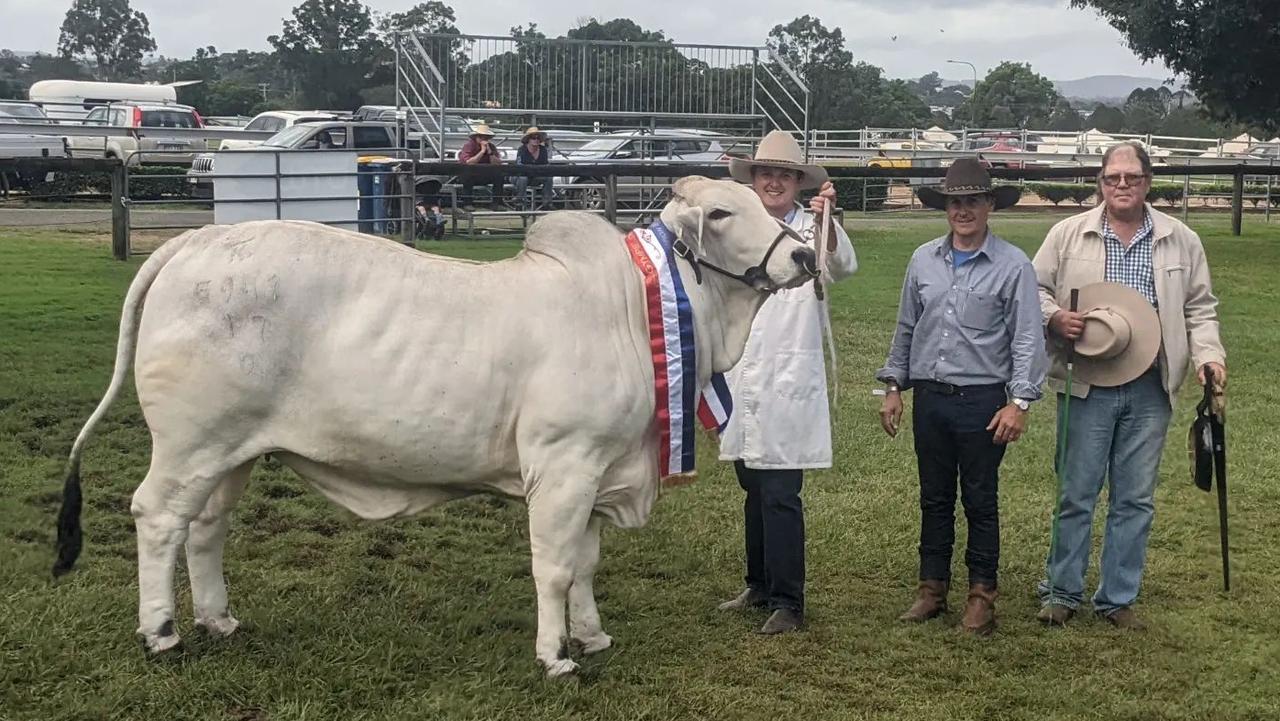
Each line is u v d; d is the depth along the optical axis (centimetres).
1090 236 573
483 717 455
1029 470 813
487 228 1934
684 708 476
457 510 709
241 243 465
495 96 2036
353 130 2480
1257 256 2058
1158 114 9388
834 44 5891
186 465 465
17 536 619
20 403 870
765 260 486
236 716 451
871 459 830
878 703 488
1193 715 483
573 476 468
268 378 457
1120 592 573
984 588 560
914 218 2808
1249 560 662
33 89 4531
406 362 459
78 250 1638
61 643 488
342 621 535
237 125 4703
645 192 2042
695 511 720
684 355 485
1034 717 479
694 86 2130
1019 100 9000
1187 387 1066
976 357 552
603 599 586
